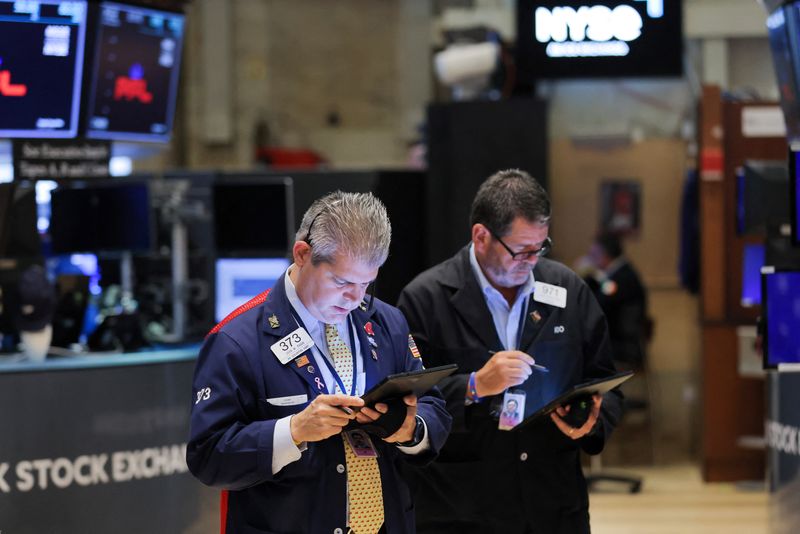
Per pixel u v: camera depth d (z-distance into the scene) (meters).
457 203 6.16
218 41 8.78
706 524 5.64
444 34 6.83
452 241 6.19
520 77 6.86
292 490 2.17
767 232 3.39
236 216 5.36
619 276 6.64
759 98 7.01
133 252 5.07
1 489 3.65
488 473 2.74
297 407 2.19
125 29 4.42
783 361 2.86
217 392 2.16
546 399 2.73
